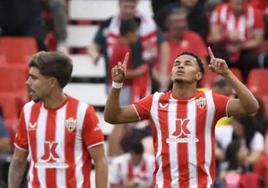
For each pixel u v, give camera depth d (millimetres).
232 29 31062
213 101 18359
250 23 31203
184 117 18375
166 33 30641
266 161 25938
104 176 18047
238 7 31141
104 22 29141
